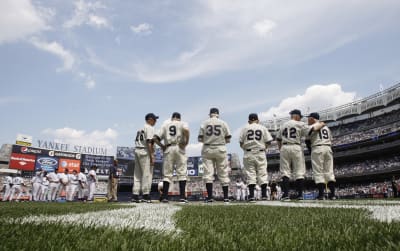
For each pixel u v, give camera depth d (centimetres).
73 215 301
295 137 879
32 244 135
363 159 4781
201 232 182
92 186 1872
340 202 647
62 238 150
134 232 174
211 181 827
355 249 132
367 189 4203
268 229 195
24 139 4325
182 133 818
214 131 832
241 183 3180
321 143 876
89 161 4675
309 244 146
